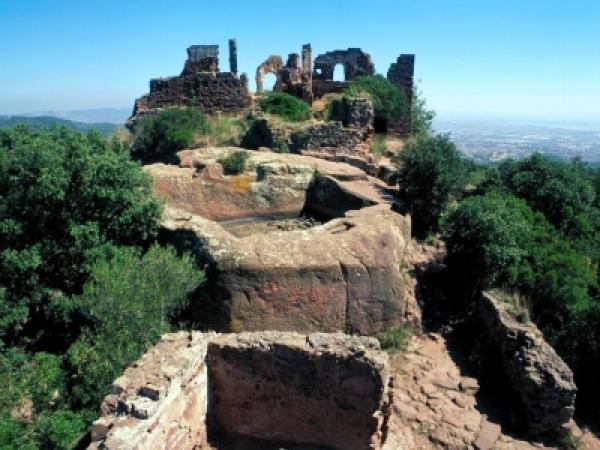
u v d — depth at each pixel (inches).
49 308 518.9
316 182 768.3
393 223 578.9
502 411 433.1
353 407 353.1
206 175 754.8
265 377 362.3
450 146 708.0
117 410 291.6
